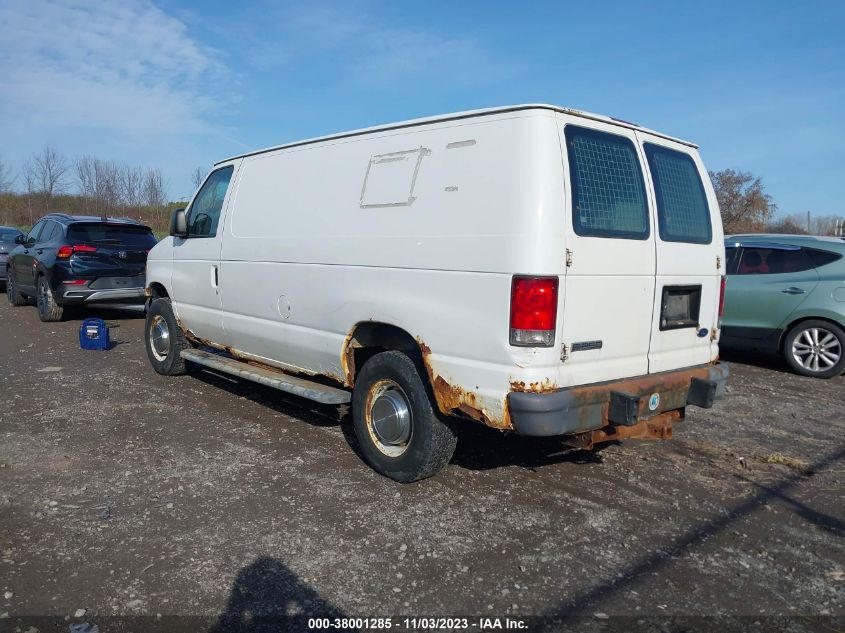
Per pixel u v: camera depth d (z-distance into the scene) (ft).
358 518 13.48
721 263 16.55
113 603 10.42
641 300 14.21
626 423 12.92
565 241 12.50
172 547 12.17
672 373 14.99
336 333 16.39
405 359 14.80
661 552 12.46
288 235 17.84
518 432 12.46
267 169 19.31
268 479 15.42
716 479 16.16
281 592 10.82
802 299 27.20
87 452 16.92
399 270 14.46
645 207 14.42
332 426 19.56
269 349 19.17
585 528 13.34
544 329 12.28
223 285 20.66
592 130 13.57
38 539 12.37
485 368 12.78
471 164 13.34
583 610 10.54
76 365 26.91
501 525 13.34
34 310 43.11
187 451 17.17
